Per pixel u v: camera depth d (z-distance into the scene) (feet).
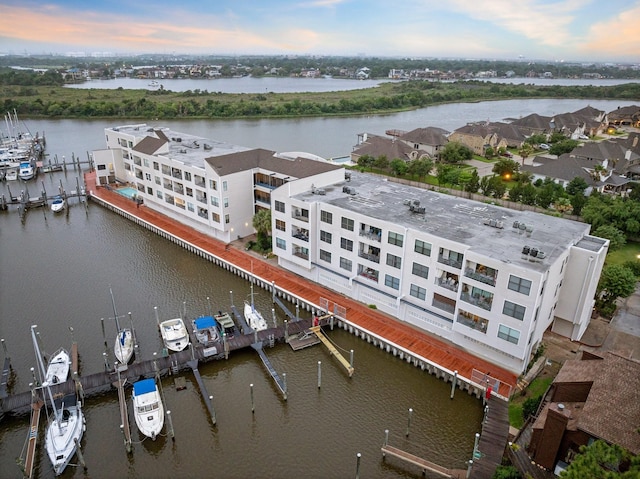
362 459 125.39
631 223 250.78
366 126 621.72
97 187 341.41
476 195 322.34
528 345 142.92
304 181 203.92
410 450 127.75
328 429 135.33
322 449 128.67
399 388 150.82
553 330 169.68
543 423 114.42
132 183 337.11
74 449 124.26
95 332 176.96
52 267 228.02
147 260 236.02
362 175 237.86
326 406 143.84
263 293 204.95
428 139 447.42
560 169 352.90
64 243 256.93
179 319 176.86
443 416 139.64
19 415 138.10
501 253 146.92
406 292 172.24
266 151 256.73
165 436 131.54
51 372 150.00
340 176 223.30
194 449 128.36
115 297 200.85
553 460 109.60
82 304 195.21
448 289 157.79
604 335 168.86
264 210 236.84
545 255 145.38
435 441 130.82
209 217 244.83
